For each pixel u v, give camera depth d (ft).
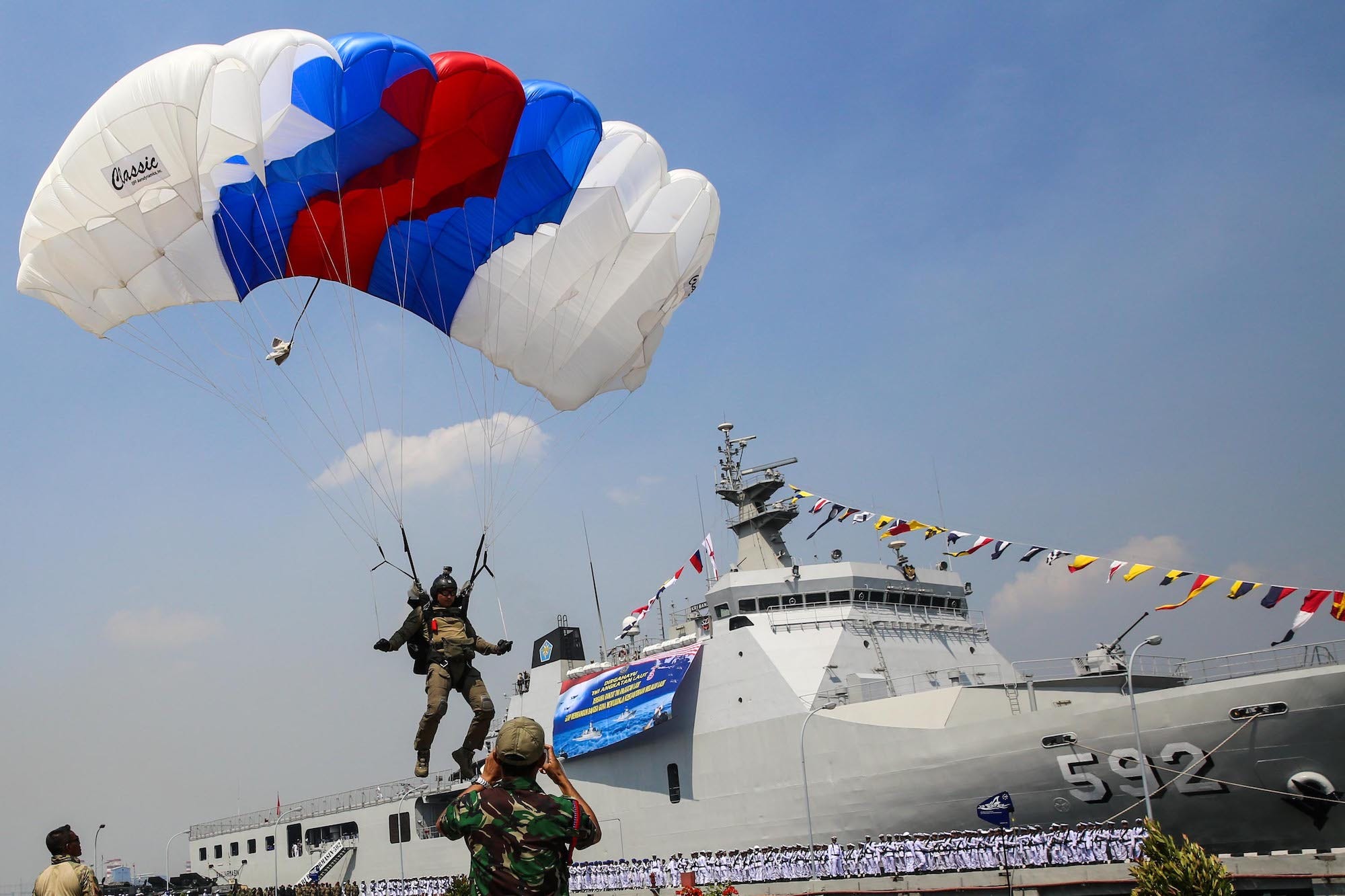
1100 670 90.12
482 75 51.67
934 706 90.79
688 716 107.45
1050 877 79.82
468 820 20.89
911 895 86.58
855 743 93.40
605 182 58.34
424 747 39.70
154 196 49.98
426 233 56.85
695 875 100.27
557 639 127.95
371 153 52.70
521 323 58.59
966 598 118.42
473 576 43.01
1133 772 78.84
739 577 110.01
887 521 99.81
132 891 198.59
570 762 117.29
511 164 56.08
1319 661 75.56
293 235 55.98
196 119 47.06
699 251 62.18
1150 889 62.54
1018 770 83.82
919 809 89.04
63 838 35.50
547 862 20.47
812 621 106.42
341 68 49.67
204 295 54.19
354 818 159.53
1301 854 71.77
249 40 48.96
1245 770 74.90
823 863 91.91
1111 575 82.38
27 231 50.55
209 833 198.18
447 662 41.04
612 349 60.39
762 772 100.12
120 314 53.21
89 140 48.14
